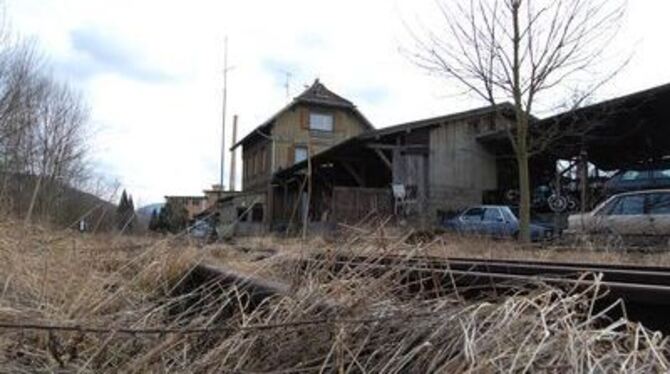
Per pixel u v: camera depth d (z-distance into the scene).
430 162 29.47
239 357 2.90
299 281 3.54
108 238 6.83
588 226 17.59
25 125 25.89
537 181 29.16
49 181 9.22
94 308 3.95
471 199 29.88
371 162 32.97
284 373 2.69
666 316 3.00
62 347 3.28
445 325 2.46
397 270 3.28
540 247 12.05
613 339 2.20
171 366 3.04
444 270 3.31
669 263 9.32
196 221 6.61
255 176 55.69
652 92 19.59
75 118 31.11
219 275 4.79
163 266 5.14
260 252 6.32
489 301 2.73
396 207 22.09
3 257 4.54
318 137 50.97
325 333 2.78
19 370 3.02
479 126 30.33
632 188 24.09
